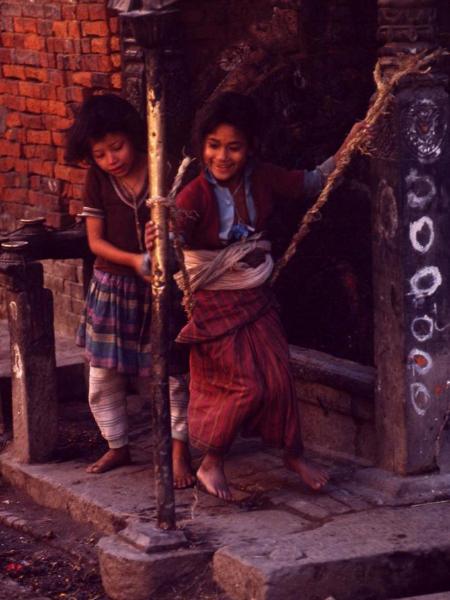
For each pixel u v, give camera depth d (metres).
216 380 5.14
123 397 5.62
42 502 5.58
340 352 6.18
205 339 5.09
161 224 4.75
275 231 6.11
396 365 5.13
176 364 5.34
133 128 5.31
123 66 5.94
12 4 7.12
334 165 5.21
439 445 5.19
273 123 6.04
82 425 6.29
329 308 6.18
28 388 5.74
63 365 6.59
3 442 6.08
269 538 4.82
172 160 6.00
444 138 5.05
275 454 5.65
